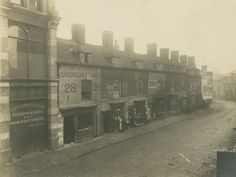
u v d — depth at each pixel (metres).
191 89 45.28
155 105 32.66
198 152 17.64
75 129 19.94
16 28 15.59
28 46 16.12
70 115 19.50
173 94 37.06
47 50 17.27
